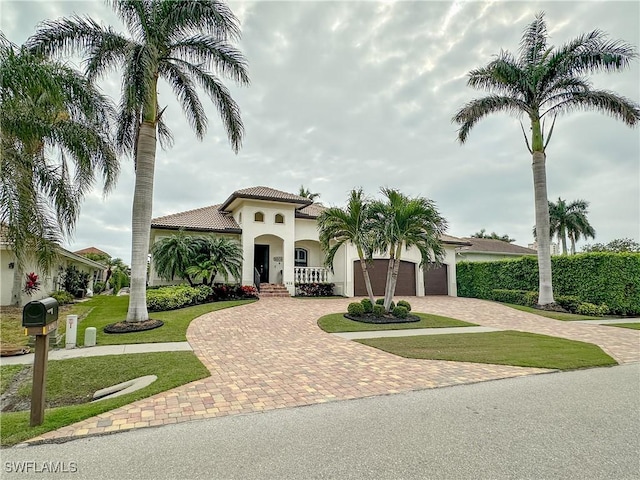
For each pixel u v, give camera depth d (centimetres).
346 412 524
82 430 459
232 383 664
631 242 3484
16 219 990
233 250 1984
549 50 1817
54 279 2025
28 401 612
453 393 614
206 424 480
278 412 525
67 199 1188
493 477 349
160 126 1476
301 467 366
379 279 2584
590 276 1838
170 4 1220
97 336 1067
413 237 1434
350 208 1459
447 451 401
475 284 2606
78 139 1080
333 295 2472
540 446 414
